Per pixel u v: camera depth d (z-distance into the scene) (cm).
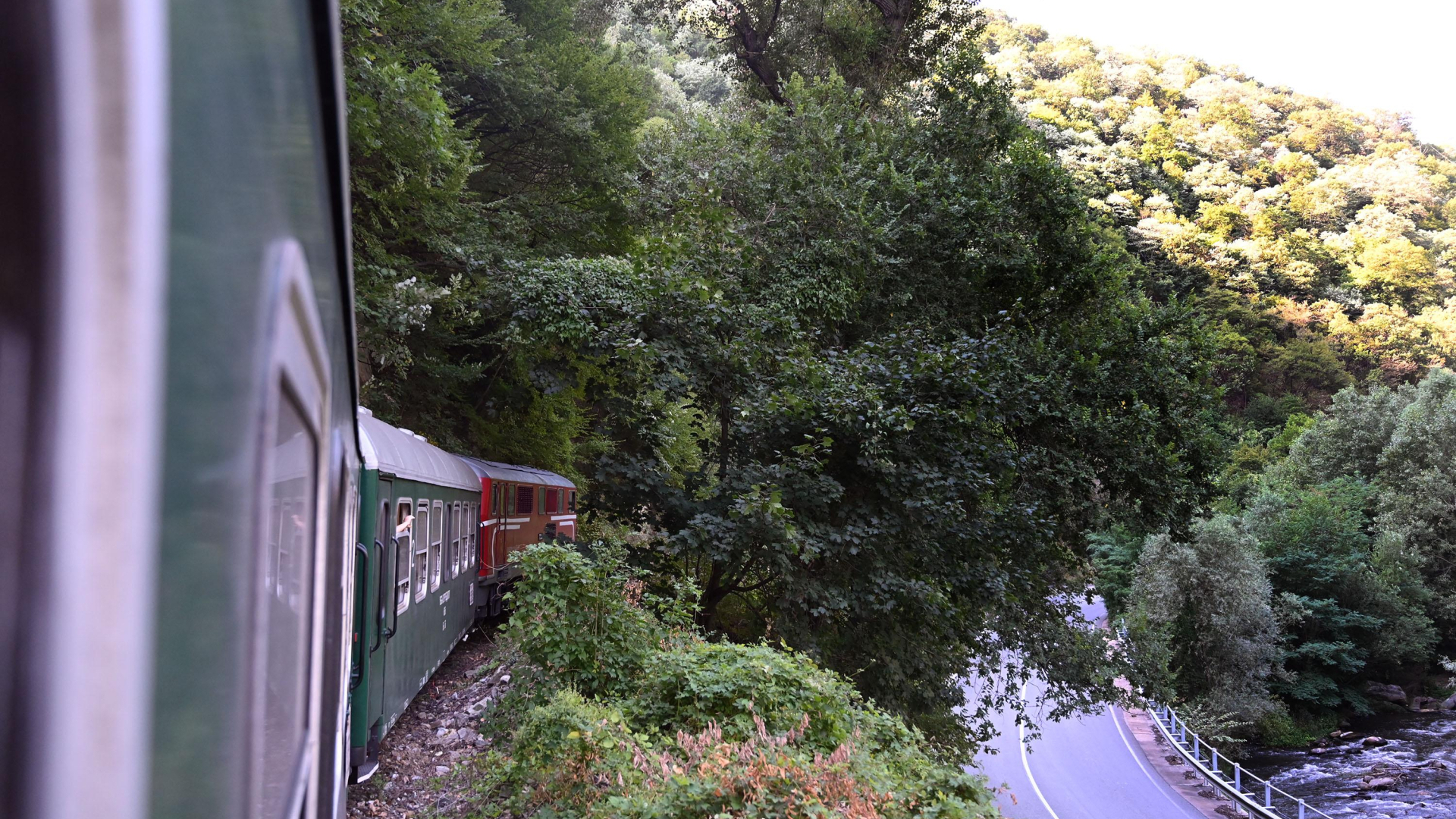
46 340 65
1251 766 4044
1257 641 4512
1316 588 5181
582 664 968
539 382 1519
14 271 65
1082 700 1898
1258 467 7725
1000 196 2083
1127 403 2000
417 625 1030
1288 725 4556
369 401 1867
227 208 101
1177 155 13175
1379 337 9888
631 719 911
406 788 901
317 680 227
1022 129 2284
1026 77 15362
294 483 165
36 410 65
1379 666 5169
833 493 1400
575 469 2819
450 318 1927
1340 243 11662
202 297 89
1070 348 1998
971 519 1568
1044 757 3644
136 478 69
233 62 104
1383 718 4853
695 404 1588
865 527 1421
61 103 66
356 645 779
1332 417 6912
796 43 2605
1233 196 12188
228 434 100
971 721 1909
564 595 974
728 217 1750
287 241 145
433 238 1817
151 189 70
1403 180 13025
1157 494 1916
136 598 69
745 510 1297
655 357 1425
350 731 775
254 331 116
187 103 84
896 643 1499
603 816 680
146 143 70
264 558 121
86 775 66
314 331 177
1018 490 1767
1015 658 1947
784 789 658
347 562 469
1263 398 9256
